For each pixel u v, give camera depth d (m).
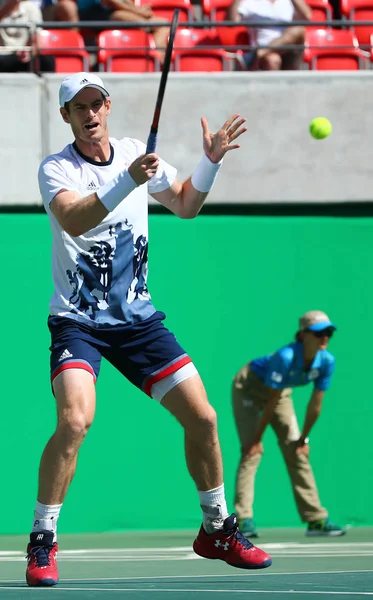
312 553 24.05
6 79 33.28
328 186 34.25
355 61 37.53
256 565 16.80
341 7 39.75
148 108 33.94
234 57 36.66
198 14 40.94
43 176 16.08
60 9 36.41
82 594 14.61
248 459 29.53
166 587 15.91
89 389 15.72
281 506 33.31
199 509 33.31
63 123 33.47
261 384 29.58
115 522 32.91
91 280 16.17
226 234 34.19
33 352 33.06
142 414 33.25
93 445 32.94
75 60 35.72
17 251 33.25
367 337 34.44
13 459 32.75
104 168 16.39
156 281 33.75
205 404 16.16
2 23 35.03
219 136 16.66
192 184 16.86
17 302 33.09
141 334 16.31
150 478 33.16
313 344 28.19
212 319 33.94
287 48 34.59
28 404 32.91
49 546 16.19
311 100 34.25
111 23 33.44
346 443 33.94
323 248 34.53
